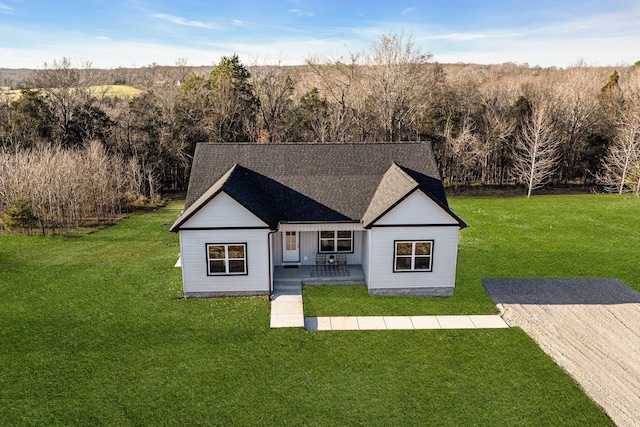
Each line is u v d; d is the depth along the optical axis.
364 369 15.51
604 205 43.12
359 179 23.73
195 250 20.34
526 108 58.41
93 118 49.81
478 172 58.12
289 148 25.02
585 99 57.72
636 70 80.06
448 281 21.39
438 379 14.98
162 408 13.48
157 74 94.94
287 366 15.64
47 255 26.75
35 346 16.62
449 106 57.50
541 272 24.67
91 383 14.58
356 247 23.92
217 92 54.81
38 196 32.25
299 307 19.86
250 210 19.77
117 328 17.98
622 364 15.91
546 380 14.93
